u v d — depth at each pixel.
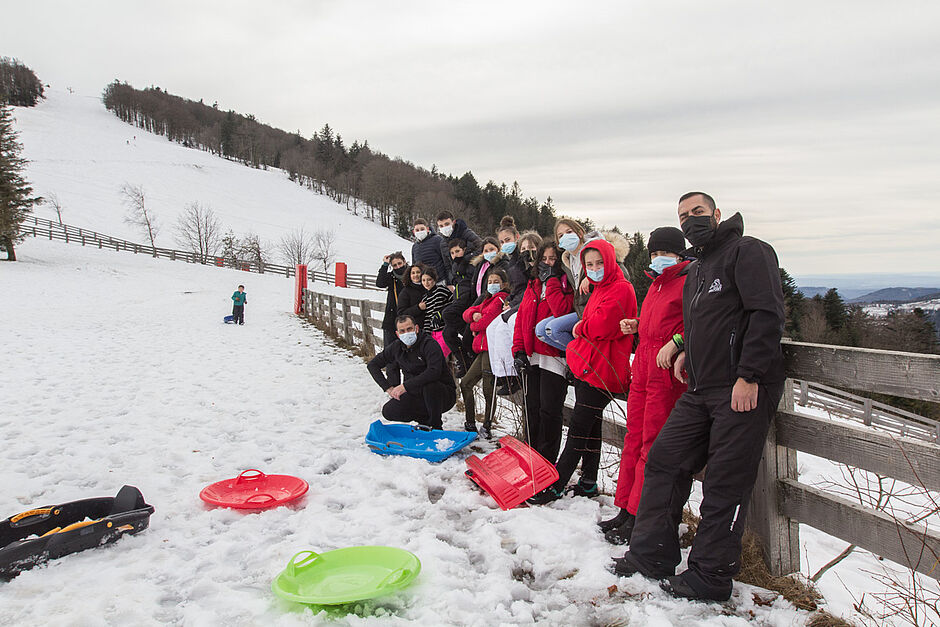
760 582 2.53
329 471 4.21
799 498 2.51
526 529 3.11
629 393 3.13
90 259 33.88
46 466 4.17
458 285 5.74
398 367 5.00
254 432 5.13
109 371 7.98
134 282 27.70
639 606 2.37
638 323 3.06
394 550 2.67
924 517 2.12
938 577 2.00
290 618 2.28
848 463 2.31
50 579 2.56
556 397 3.72
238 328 14.09
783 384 2.41
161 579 2.60
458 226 6.52
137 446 4.67
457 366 5.94
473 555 2.89
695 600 2.38
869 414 6.90
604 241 3.24
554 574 2.69
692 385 2.52
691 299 2.52
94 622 2.25
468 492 3.64
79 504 3.06
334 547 2.93
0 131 28.94
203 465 4.25
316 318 15.67
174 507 3.43
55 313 15.75
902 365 2.09
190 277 32.56
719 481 2.36
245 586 2.56
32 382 7.10
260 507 3.40
